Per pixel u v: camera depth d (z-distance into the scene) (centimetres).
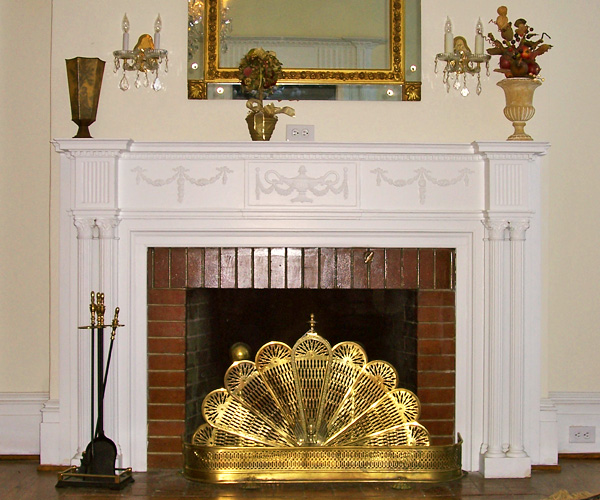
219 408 359
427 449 349
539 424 372
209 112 382
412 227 364
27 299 399
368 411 360
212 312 396
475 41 360
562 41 401
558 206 401
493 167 358
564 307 401
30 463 383
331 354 362
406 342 385
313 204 360
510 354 362
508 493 336
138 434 366
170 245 365
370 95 384
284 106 381
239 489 341
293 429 360
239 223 361
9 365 398
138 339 366
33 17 402
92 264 360
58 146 358
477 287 367
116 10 380
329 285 371
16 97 400
